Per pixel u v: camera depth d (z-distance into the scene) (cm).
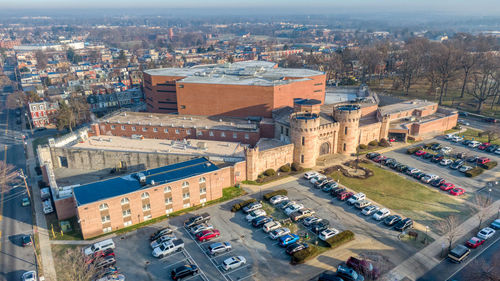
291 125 9506
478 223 7119
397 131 11731
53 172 9594
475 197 8131
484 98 15500
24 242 6531
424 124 12150
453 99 17562
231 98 11744
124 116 12050
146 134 11231
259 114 11638
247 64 16525
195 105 12256
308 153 9538
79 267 5697
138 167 9700
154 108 15000
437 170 9612
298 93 12444
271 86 11188
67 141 10812
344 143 10419
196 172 7850
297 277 5672
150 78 14538
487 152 10938
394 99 14962
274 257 6159
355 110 10094
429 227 6994
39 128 15275
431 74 19162
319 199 8112
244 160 8944
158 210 7425
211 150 9756
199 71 14325
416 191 8469
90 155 9844
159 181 7425
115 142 10600
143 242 6606
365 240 6594
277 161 9481
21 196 8700
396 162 9881
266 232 6838
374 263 5731
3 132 14925
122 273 5769
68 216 7550
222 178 8506
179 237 6744
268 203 7925
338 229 6931
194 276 5703
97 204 6662
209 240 6638
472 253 6225
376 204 7862
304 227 7031
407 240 6588
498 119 14250
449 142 11831
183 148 9944
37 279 5722
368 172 9438
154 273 5775
